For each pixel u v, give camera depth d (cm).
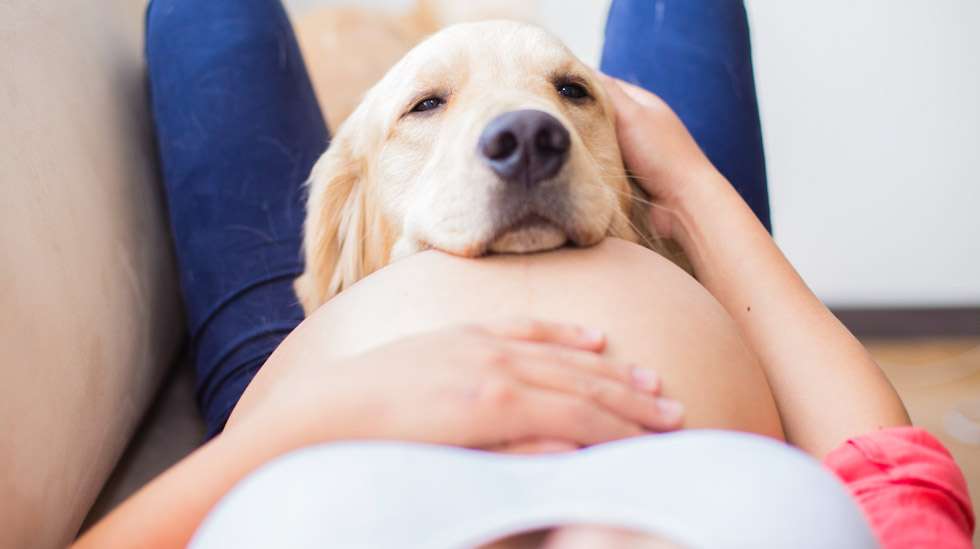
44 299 105
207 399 160
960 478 84
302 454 58
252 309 161
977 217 304
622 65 195
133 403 140
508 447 70
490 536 53
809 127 301
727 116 183
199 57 170
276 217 169
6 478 89
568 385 73
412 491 54
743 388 90
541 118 107
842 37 291
